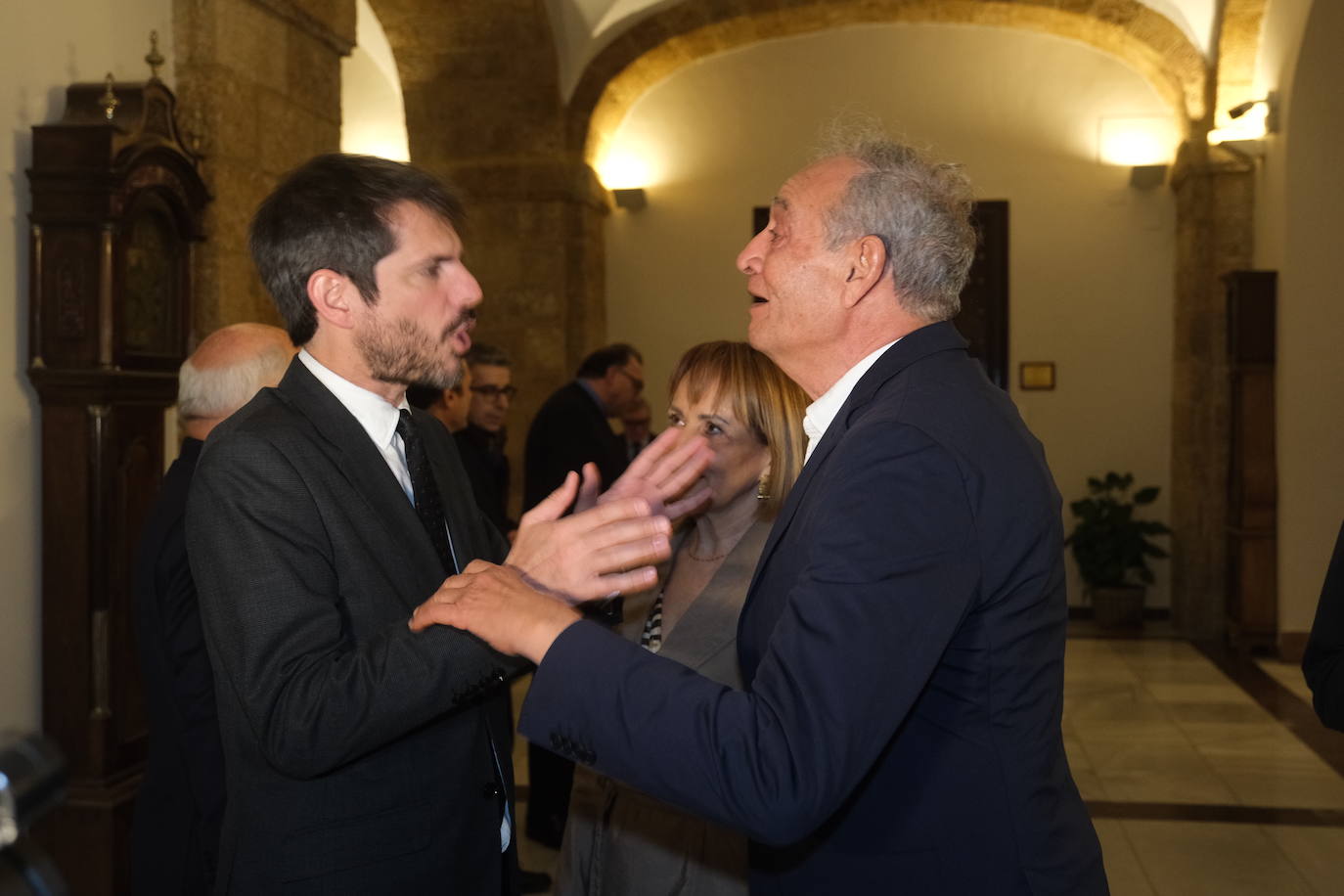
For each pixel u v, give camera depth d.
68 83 3.48
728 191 9.42
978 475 1.22
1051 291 9.06
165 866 2.24
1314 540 7.31
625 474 1.59
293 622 1.43
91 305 3.25
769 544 1.43
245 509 1.47
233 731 1.50
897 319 1.41
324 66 4.95
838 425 1.37
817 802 1.10
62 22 3.45
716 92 9.39
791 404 1.96
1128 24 8.38
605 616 1.80
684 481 1.59
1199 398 8.23
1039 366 9.07
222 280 4.05
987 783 1.25
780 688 1.14
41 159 3.23
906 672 1.14
